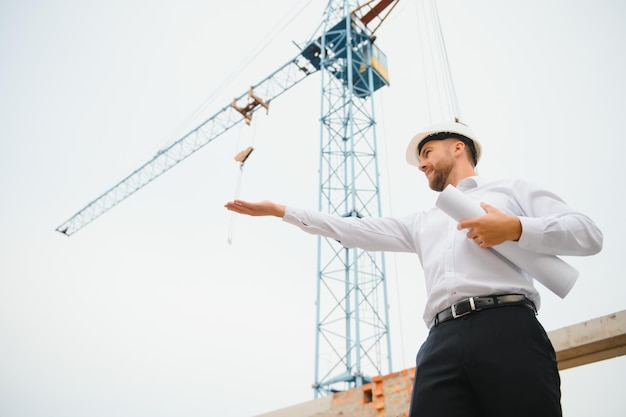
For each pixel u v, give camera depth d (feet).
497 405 4.77
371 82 86.48
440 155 7.12
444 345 5.42
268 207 7.11
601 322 8.61
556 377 4.96
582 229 5.24
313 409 11.91
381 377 11.25
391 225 7.29
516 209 6.21
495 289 5.41
